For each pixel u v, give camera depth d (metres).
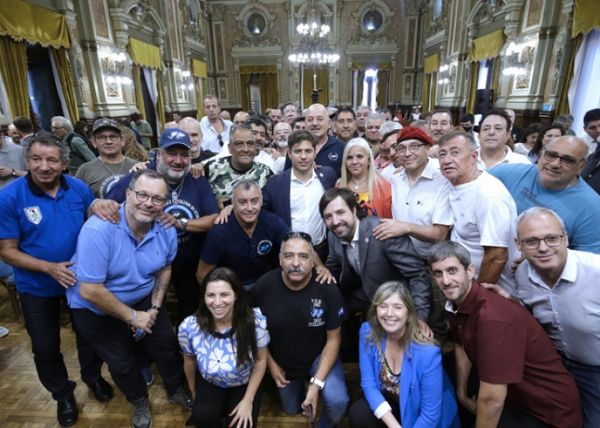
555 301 1.36
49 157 1.47
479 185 1.60
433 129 3.20
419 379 1.40
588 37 5.40
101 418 1.78
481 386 1.27
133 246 1.50
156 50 8.85
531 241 1.27
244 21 13.00
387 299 1.38
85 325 1.54
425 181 1.89
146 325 1.57
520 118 6.60
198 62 11.86
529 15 6.46
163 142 1.75
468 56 8.83
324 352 1.67
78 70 6.21
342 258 1.82
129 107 7.64
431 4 11.59
